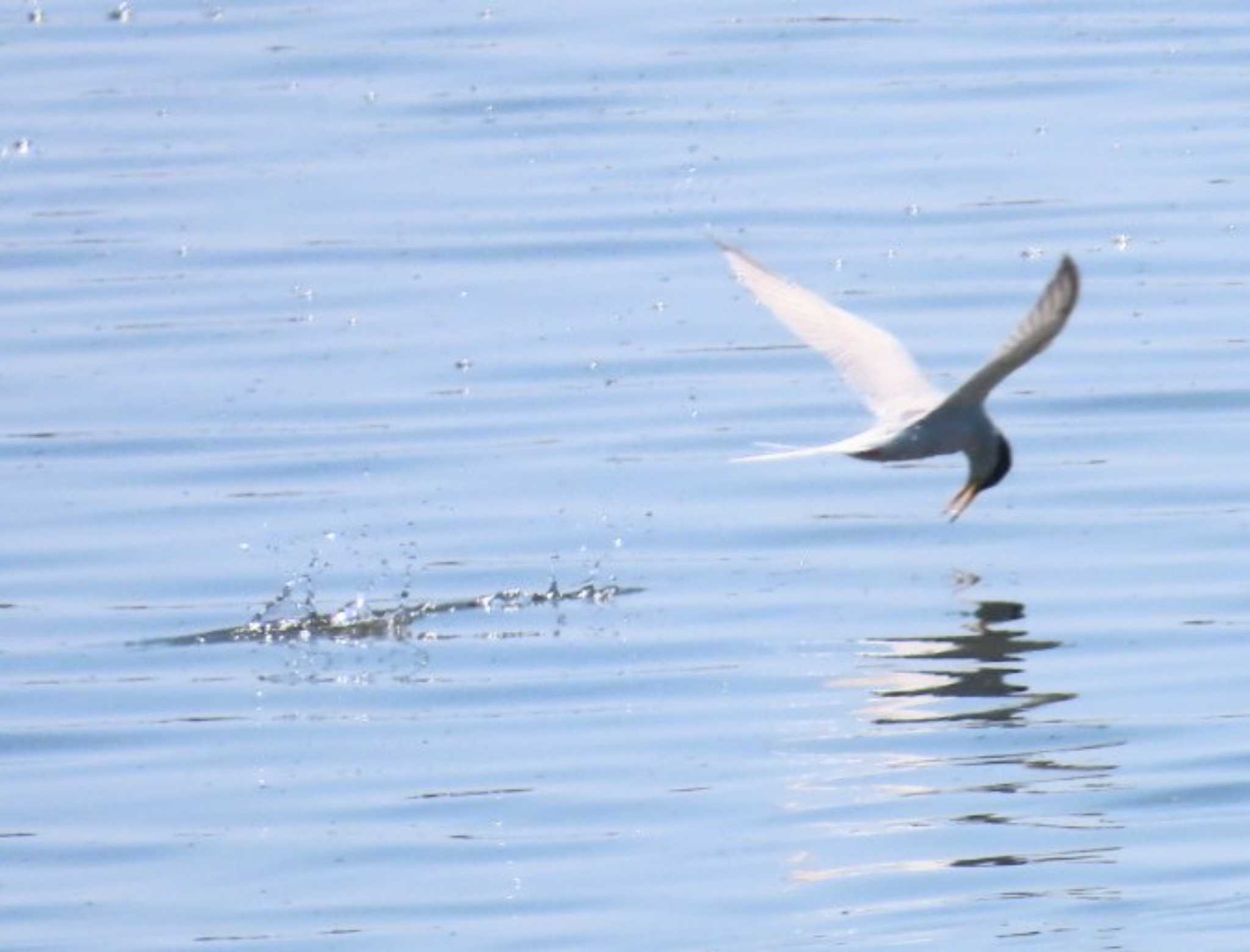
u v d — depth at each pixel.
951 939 10.28
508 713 12.91
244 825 11.68
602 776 12.05
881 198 20.50
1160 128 21.77
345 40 24.62
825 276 19.05
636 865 11.07
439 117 22.62
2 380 17.86
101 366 18.09
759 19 24.95
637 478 16.06
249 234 20.33
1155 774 11.80
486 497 15.84
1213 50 23.67
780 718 12.66
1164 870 10.84
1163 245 19.39
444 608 14.36
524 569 14.80
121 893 11.03
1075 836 11.17
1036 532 15.15
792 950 10.20
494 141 22.05
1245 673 13.00
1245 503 15.34
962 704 12.73
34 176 21.59
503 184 21.12
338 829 11.58
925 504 15.65
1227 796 11.54
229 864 11.27
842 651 13.55
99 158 21.94
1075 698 12.73
